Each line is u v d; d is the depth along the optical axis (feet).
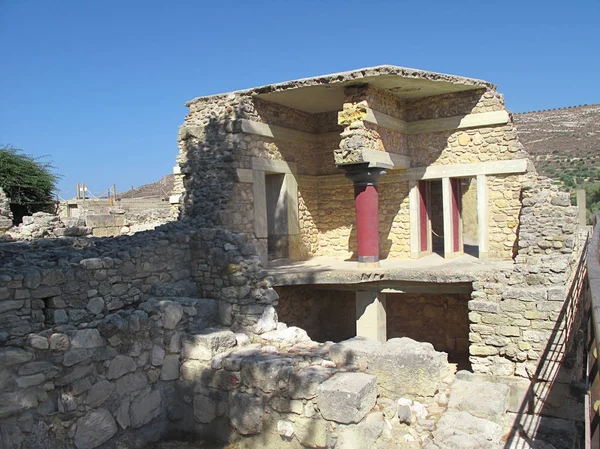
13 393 18.98
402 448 18.99
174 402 24.54
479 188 41.63
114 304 25.32
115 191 96.22
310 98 40.50
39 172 82.99
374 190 38.73
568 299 32.40
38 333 20.40
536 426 25.77
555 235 35.91
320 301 45.37
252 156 39.19
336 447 19.95
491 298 33.68
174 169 59.67
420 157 43.83
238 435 22.66
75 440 20.76
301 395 20.81
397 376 21.17
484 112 41.01
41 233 46.70
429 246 46.47
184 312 25.45
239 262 28.37
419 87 39.24
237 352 24.26
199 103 39.70
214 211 36.37
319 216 48.01
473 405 20.22
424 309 43.78
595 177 104.47
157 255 28.12
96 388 21.56
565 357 31.22
